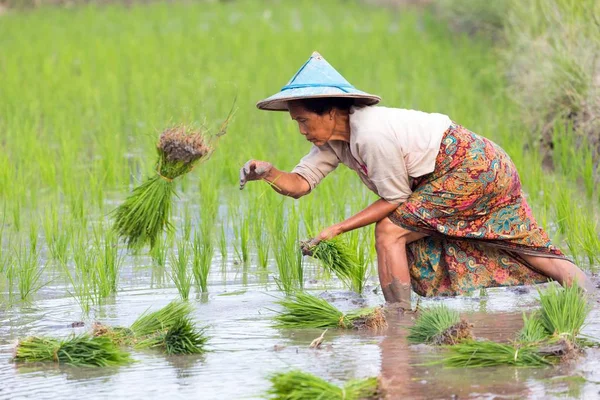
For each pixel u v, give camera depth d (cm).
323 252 1198
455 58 3553
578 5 2303
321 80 1106
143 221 1151
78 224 1667
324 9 5931
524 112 2359
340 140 1162
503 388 829
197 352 977
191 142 1130
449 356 933
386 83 3000
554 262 1170
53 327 1104
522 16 2717
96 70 3462
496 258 1184
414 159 1116
